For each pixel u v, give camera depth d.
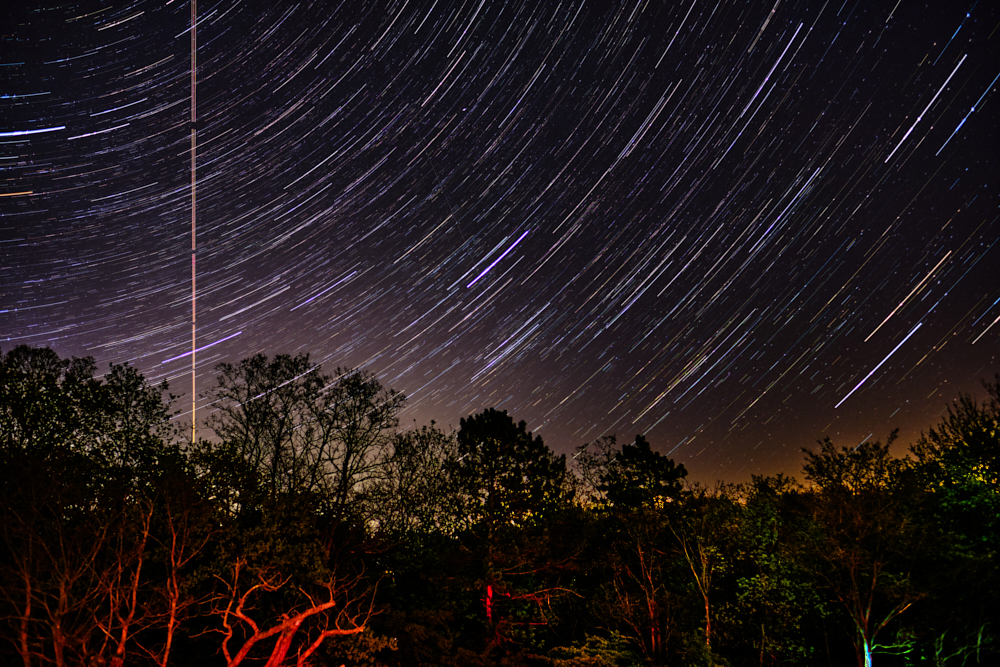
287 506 22.64
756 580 28.55
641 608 30.50
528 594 28.34
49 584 14.98
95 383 25.81
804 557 29.25
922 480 31.11
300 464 30.02
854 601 28.25
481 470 29.42
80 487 18.91
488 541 27.77
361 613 22.59
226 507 21.38
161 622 18.50
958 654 28.41
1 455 18.56
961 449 31.12
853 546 28.14
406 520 29.89
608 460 34.88
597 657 25.86
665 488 33.69
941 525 29.16
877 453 30.12
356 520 27.25
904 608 27.47
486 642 26.59
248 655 21.02
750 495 32.38
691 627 30.33
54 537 16.86
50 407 24.23
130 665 18.50
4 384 23.75
